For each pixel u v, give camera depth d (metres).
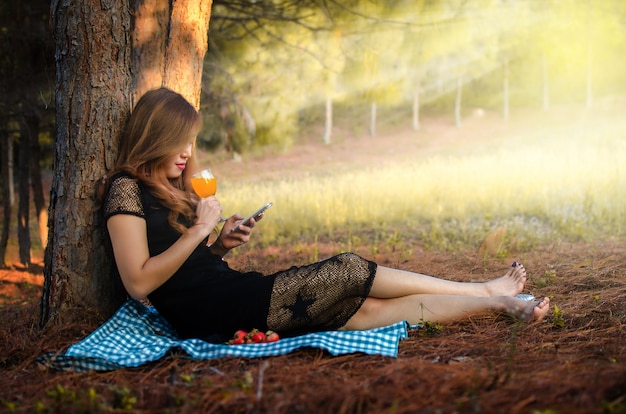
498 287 3.70
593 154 13.42
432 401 2.24
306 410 2.23
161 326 3.58
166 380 2.78
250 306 3.29
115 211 3.23
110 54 3.85
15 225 17.28
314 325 3.37
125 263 3.17
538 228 8.11
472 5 8.48
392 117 39.62
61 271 3.83
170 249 3.19
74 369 3.01
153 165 3.40
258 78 9.93
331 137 35.62
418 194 10.54
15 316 4.82
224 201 12.25
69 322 3.80
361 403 2.23
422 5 8.16
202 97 9.93
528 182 10.61
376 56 8.55
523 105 39.41
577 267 5.17
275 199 11.96
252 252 7.89
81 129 3.81
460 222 8.73
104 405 2.33
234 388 2.47
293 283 3.31
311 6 8.14
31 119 9.01
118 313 3.51
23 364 3.22
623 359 2.77
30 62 8.21
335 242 8.37
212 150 14.28
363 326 3.42
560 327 3.44
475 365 2.72
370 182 12.91
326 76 9.55
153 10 4.83
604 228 7.59
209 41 9.21
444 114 39.84
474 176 11.63
